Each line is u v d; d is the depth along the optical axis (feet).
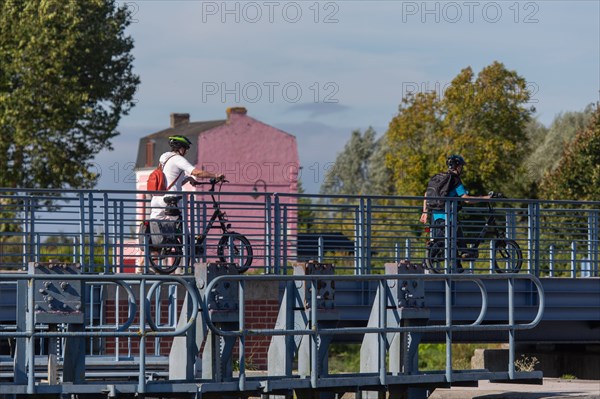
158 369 122.01
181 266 133.08
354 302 150.41
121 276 95.35
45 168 344.90
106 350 153.17
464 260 152.05
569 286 166.30
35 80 333.62
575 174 376.07
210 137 480.64
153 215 134.92
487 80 505.66
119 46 351.05
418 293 111.14
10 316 138.10
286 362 108.37
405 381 108.58
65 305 95.09
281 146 489.67
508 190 513.45
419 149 522.06
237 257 136.15
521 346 216.95
